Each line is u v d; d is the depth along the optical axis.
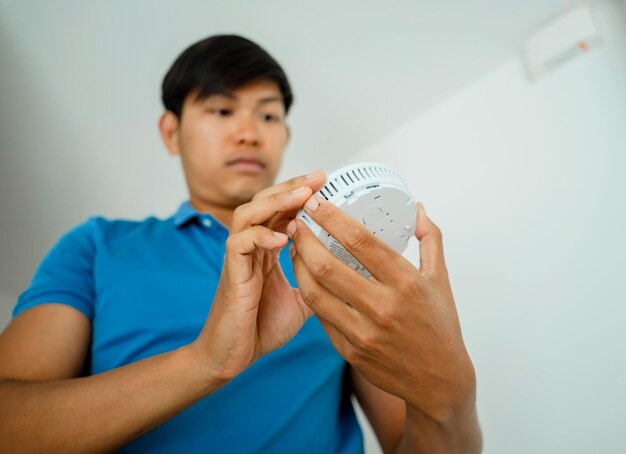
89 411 0.50
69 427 0.50
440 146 1.54
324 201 0.49
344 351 0.54
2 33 1.21
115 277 0.77
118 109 1.46
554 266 1.20
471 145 1.45
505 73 1.39
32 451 0.50
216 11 1.27
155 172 1.67
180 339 0.72
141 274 0.78
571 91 1.21
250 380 0.72
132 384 0.51
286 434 0.71
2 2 1.15
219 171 0.93
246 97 0.96
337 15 1.28
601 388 1.07
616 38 1.13
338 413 0.84
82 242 0.86
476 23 1.28
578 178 1.18
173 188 1.75
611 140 1.12
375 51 1.38
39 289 0.73
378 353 0.50
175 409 0.52
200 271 0.81
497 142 1.38
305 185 0.53
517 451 1.20
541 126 1.28
